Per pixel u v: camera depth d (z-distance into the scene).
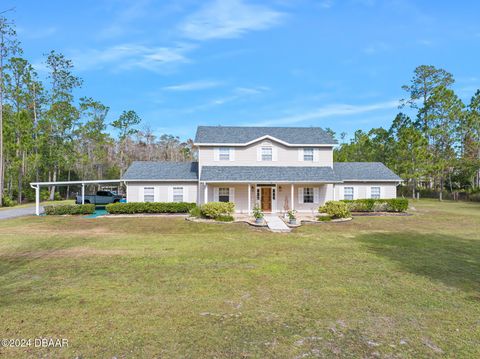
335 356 4.28
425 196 47.44
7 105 37.88
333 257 10.09
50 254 10.50
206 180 22.25
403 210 23.97
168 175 24.95
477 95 41.19
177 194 24.50
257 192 24.41
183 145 79.69
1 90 34.41
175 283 7.40
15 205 35.09
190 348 4.46
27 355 4.29
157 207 22.80
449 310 5.86
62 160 43.84
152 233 15.23
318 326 5.19
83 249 11.32
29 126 38.69
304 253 10.70
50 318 5.46
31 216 22.64
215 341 4.67
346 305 6.09
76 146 49.88
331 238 13.73
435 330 5.06
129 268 8.73
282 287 7.13
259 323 5.29
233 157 25.00
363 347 4.52
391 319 5.47
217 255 10.38
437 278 7.83
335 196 25.47
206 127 27.75
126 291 6.85
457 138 42.59
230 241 13.02
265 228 16.80
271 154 25.22
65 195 49.72
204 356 4.26
